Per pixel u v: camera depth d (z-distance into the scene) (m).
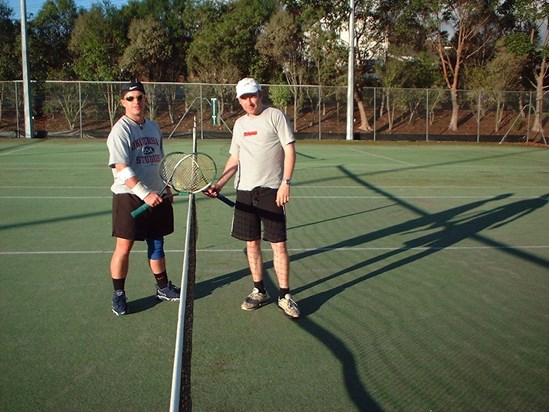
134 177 3.97
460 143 25.97
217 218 8.09
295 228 7.57
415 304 4.69
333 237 7.07
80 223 7.63
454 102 27.95
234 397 3.17
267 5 31.00
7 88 24.91
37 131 24.31
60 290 4.90
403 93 27.89
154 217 4.34
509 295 4.94
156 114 25.92
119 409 3.04
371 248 6.54
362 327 4.19
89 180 11.67
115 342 3.86
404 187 11.46
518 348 3.85
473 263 5.96
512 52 28.48
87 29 32.28
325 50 27.80
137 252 6.21
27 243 6.53
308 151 20.28
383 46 29.53
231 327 4.16
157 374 3.42
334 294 4.92
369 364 3.59
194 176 4.17
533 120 28.11
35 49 32.59
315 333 4.07
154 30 31.81
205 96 25.91
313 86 26.75
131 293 4.85
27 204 8.98
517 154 20.31
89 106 25.17
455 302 4.75
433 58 31.45
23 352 3.69
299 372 3.47
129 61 31.17
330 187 11.34
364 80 31.25
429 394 3.24
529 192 10.98
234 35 29.73
